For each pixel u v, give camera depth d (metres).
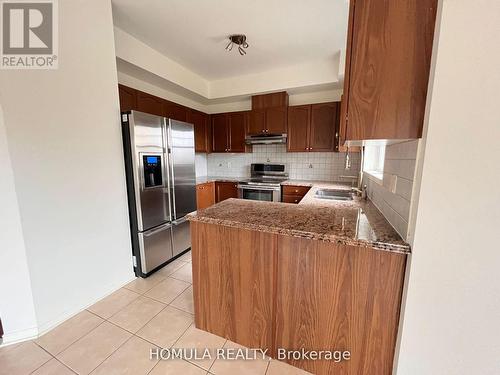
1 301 1.43
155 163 2.32
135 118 2.05
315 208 1.64
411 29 0.86
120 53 2.36
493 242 0.82
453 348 0.93
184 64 3.23
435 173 0.84
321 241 1.14
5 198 1.37
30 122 1.44
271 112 3.70
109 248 2.01
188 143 2.80
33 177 1.47
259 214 1.46
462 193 0.82
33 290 1.50
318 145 3.50
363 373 1.17
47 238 1.56
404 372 1.01
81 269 1.79
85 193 1.79
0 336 1.45
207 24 2.26
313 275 1.19
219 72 3.54
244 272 1.37
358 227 1.21
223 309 1.49
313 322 1.23
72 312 1.73
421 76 0.87
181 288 2.11
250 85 3.66
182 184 2.73
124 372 1.29
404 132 0.91
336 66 3.09
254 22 2.24
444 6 0.75
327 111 3.39
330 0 1.93
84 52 1.73
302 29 2.37
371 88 0.93
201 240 1.47
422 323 0.95
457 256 0.86
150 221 2.30
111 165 1.99
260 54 2.94
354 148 2.57
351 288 1.12
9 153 1.36
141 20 2.19
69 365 1.32
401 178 1.10
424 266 0.90
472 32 0.74
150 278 2.29
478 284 0.85
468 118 0.78
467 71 0.76
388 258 1.03
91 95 1.80
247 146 4.05
